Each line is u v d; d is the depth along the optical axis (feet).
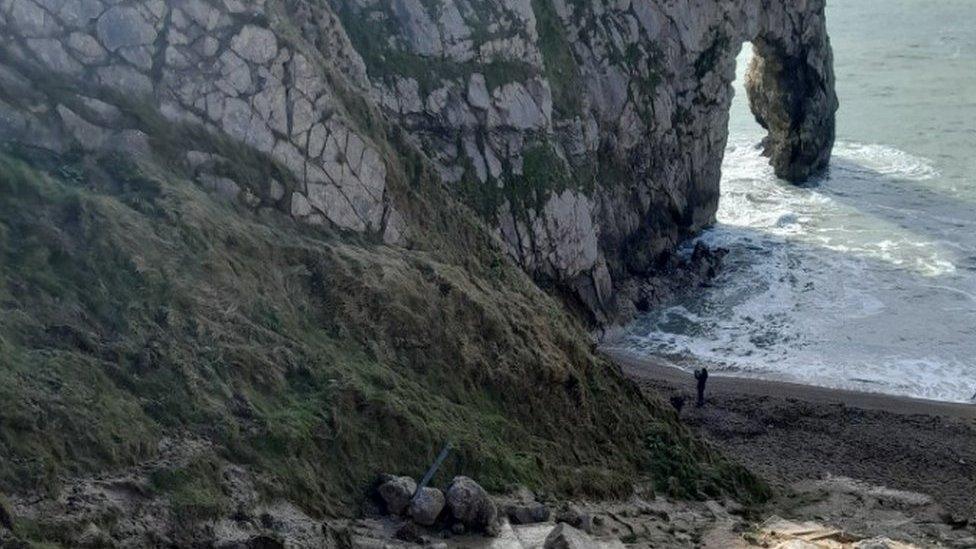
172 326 68.54
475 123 139.03
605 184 162.91
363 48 131.23
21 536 51.06
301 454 66.95
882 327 151.33
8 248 66.64
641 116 168.96
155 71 83.82
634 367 139.33
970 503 101.60
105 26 82.17
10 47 78.13
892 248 180.96
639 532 76.28
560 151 149.69
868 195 209.77
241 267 77.15
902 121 261.03
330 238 89.04
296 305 79.20
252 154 86.99
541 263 144.46
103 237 70.23
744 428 117.70
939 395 132.46
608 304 154.30
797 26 212.02
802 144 217.77
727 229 191.62
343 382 73.31
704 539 77.77
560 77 154.40
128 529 55.47
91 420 59.16
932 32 362.33
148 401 63.26
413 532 65.36
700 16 178.70
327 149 91.76
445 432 75.51
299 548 59.72
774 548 75.82
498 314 91.40
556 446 85.40
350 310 81.35
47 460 55.47
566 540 64.28
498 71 141.69
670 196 178.09
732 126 262.88
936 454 113.19
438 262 95.81
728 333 150.82
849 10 403.54
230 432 64.28
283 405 69.82
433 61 136.15
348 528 63.87
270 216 86.07
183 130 83.97
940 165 227.40
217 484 61.21
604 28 163.94
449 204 108.17
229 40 87.66
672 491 90.33
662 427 96.78
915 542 85.71
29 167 73.00
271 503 62.95
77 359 62.34
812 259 176.76
